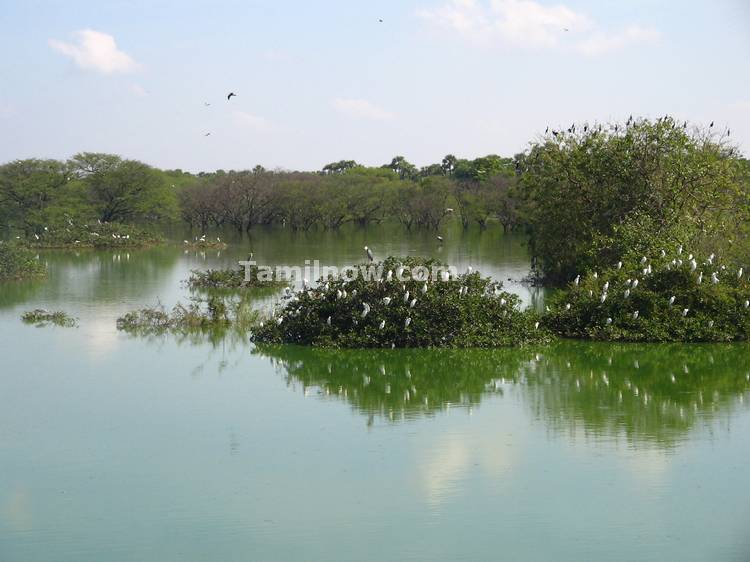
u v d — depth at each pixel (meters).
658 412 13.06
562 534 8.87
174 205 67.56
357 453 11.27
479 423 12.57
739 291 19.23
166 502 9.81
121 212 64.88
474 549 8.56
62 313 22.64
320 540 8.80
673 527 9.01
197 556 8.50
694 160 25.55
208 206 72.44
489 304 18.66
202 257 42.88
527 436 11.90
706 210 25.55
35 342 19.23
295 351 17.89
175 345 18.81
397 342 18.06
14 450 11.65
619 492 9.89
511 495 9.84
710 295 19.09
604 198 26.81
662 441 11.62
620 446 11.44
